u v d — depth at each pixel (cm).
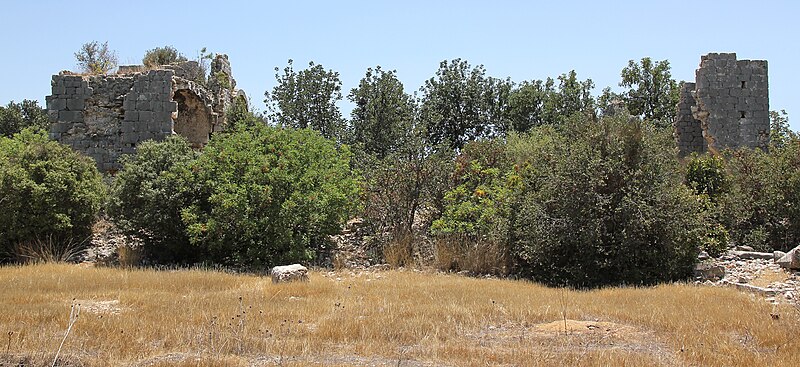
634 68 4241
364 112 3222
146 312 1087
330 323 1017
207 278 1467
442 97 3756
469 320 1073
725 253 1772
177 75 2641
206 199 1859
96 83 2394
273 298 1241
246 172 1808
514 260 1789
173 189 1855
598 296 1333
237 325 990
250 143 1886
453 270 1825
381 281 1544
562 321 1078
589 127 1738
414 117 3350
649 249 1602
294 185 1803
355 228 2100
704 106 3041
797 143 1986
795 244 1833
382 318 1059
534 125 3791
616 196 1642
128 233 1877
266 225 1767
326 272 1741
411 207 2048
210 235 1750
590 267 1633
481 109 3797
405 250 1903
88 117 2388
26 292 1260
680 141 3228
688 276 1617
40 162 1895
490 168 2100
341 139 3122
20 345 860
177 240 1884
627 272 1609
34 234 1872
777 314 1076
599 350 889
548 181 1712
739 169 2077
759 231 1862
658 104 4194
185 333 947
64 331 936
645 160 1681
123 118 2388
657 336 981
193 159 1955
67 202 1917
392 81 3222
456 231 1895
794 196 1842
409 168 2041
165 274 1537
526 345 927
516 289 1431
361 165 2250
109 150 2373
